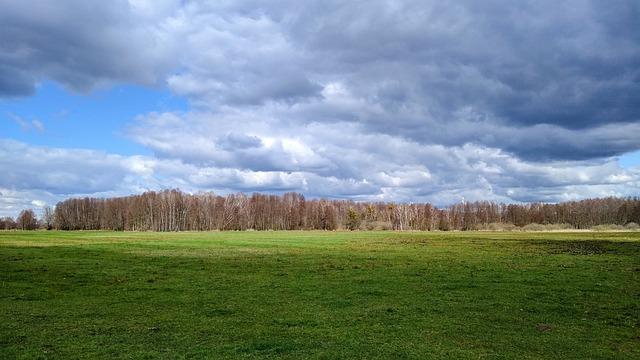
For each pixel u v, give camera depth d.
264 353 17.61
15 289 31.66
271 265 45.53
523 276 36.66
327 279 35.97
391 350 17.88
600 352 17.69
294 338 19.56
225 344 18.69
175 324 22.08
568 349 18.09
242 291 30.91
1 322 22.48
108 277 37.03
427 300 27.53
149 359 16.94
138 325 21.89
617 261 47.81
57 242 79.31
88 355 17.36
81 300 28.14
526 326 21.50
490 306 25.73
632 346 18.48
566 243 77.81
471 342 19.00
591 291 30.05
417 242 86.62
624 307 25.31
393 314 23.95
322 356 17.16
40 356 17.23
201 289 31.72
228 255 56.72
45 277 36.72
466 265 44.75
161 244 76.75
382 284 33.38
